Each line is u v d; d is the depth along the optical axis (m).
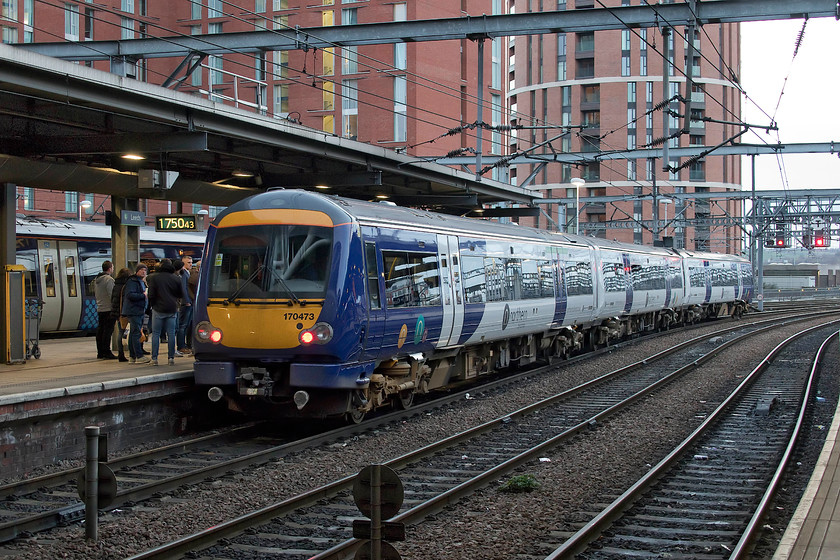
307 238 12.00
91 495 7.21
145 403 11.91
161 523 7.75
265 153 18.62
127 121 15.72
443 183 22.80
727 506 8.68
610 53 73.19
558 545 7.33
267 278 11.98
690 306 38.75
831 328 37.72
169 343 14.02
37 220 23.14
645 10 17.34
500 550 7.16
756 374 19.91
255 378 12.02
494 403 15.59
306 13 55.53
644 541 7.50
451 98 55.09
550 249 20.81
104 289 14.70
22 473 9.92
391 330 12.92
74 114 14.78
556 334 21.92
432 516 8.08
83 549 7.00
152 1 58.62
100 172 17.31
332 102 54.50
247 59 56.19
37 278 22.58
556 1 73.19
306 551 7.09
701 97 73.62
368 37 18.30
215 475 9.69
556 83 75.50
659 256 32.47
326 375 11.69
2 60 11.28
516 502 8.73
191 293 15.59
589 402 15.97
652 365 22.34
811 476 9.24
